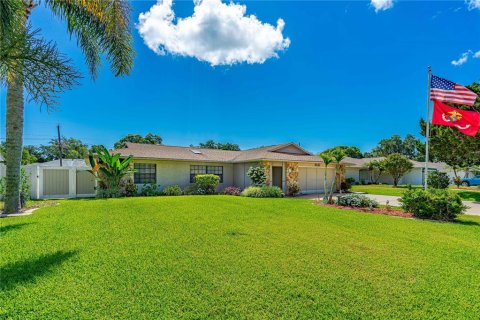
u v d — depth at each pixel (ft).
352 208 35.35
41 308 9.09
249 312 9.11
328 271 12.78
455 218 28.07
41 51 10.04
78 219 24.25
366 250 16.25
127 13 23.68
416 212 28.96
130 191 49.60
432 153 61.98
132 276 11.78
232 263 13.60
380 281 11.76
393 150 189.47
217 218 25.91
